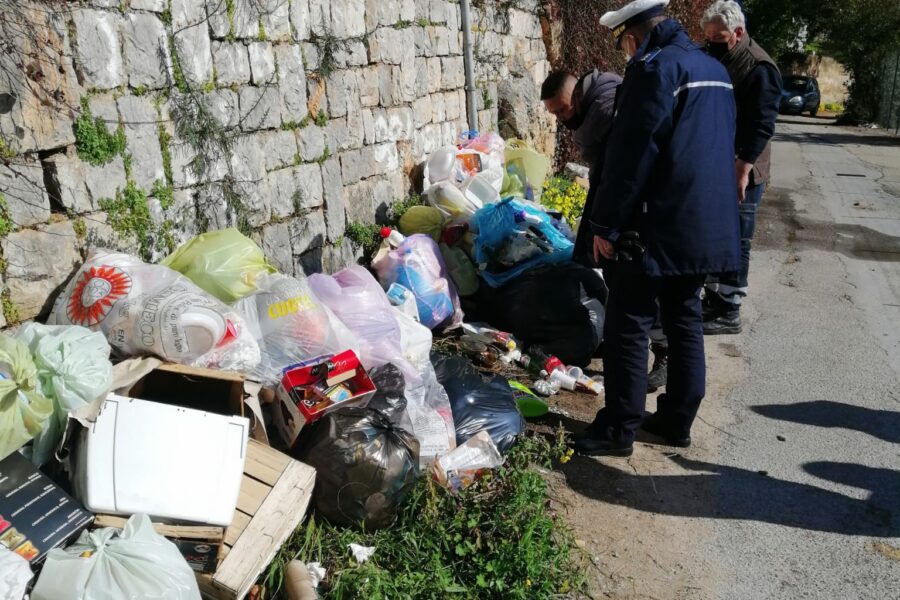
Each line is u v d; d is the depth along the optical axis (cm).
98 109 300
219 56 367
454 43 640
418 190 580
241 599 233
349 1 476
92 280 280
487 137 629
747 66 459
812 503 338
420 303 445
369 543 283
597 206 333
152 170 330
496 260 486
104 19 301
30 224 276
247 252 337
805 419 412
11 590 191
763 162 507
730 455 376
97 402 237
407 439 293
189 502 231
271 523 252
